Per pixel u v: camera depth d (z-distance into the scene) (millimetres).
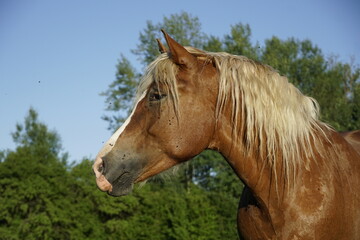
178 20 26047
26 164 17859
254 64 3223
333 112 22438
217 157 20984
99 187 3043
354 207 3033
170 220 17219
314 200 2924
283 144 3031
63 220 17203
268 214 3059
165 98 3102
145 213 17844
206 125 3139
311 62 28125
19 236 17031
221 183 20516
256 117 3090
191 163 20828
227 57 3268
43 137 39094
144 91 3203
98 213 18297
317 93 25625
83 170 18469
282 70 26359
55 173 18141
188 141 3096
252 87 3121
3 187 17500
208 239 16859
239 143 3178
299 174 2996
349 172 3133
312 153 3059
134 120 3160
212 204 17938
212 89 3174
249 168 3148
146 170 3137
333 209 2916
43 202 17719
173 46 3115
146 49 25688
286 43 29031
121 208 17906
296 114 3104
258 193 3113
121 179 3086
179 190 19234
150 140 3121
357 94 23281
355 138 3857
